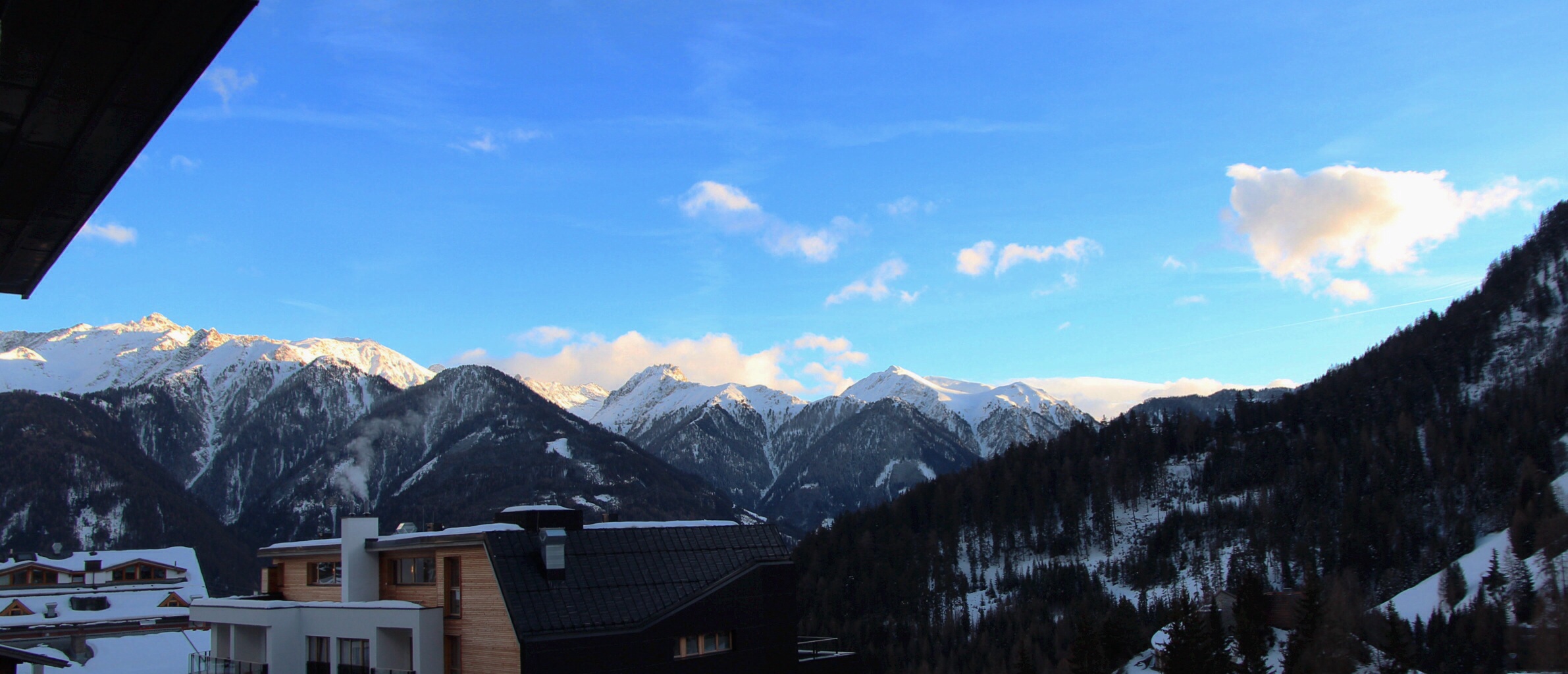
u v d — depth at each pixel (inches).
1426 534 7377.0
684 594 1920.5
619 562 1911.9
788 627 2021.4
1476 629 4768.7
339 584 2198.6
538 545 1846.7
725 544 2066.9
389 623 1866.4
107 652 3314.5
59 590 4293.8
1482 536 7135.8
